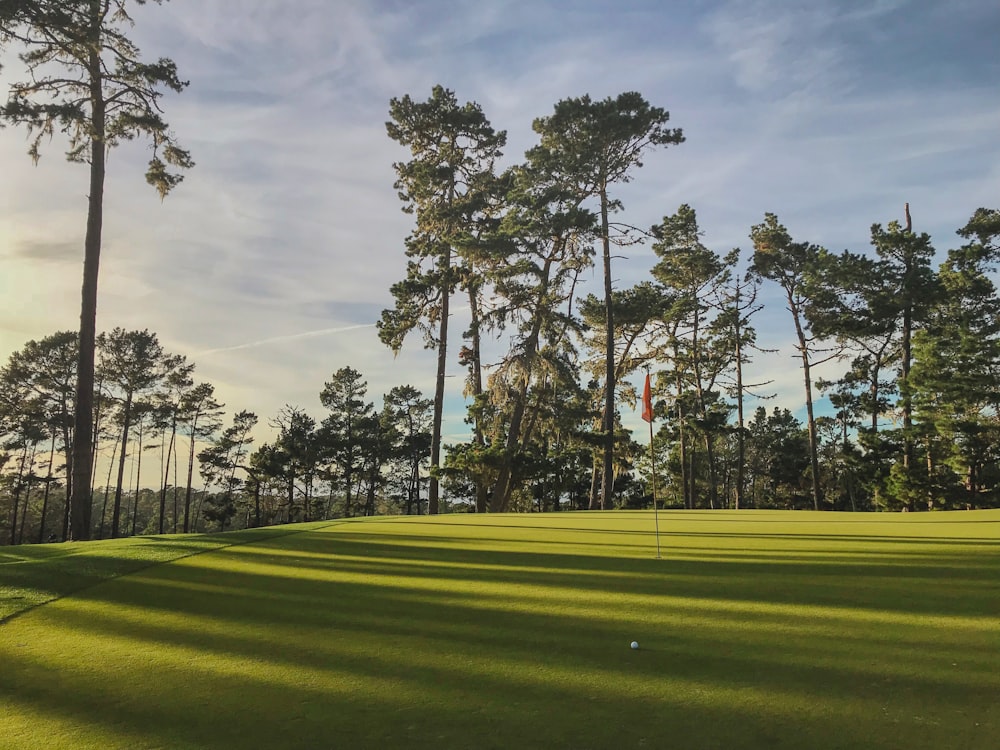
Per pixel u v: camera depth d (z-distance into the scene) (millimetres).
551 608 6199
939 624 5441
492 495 30953
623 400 44125
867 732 3445
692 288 47094
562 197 31047
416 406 68875
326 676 4422
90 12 17266
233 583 7496
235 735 3520
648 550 9672
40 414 49625
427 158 35406
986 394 35812
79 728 3646
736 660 4629
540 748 3324
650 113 31750
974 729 3459
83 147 19516
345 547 10195
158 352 54062
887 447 38312
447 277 32688
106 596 6926
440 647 5035
